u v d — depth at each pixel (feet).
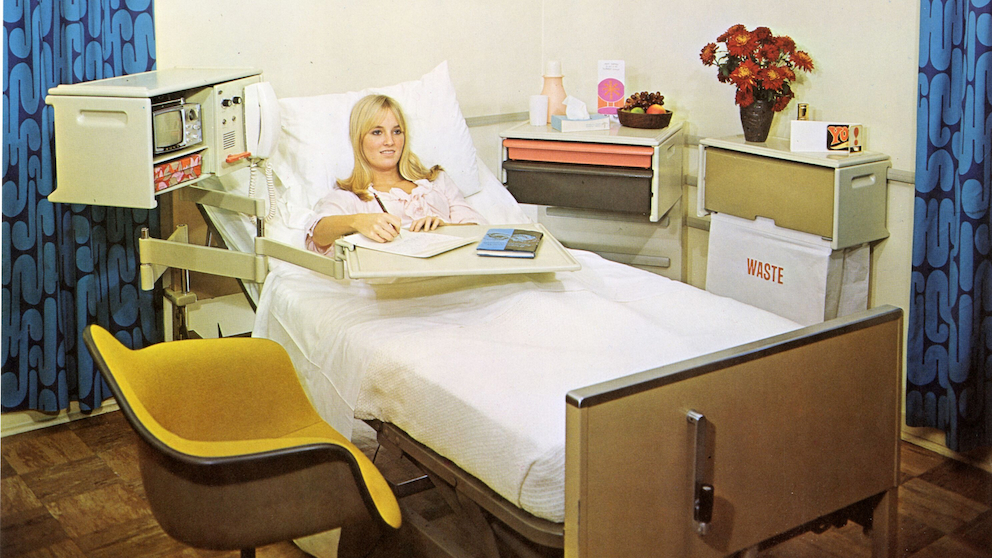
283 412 6.24
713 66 10.07
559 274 7.52
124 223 8.73
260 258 7.68
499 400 5.38
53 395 8.68
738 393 4.89
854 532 7.11
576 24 11.34
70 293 8.68
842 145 8.44
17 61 7.96
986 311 7.74
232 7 9.16
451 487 5.82
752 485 5.10
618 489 4.50
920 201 7.89
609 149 9.68
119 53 8.41
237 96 7.71
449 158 9.23
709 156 9.58
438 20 10.68
